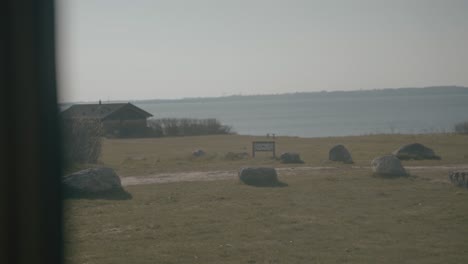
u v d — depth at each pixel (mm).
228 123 155750
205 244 14703
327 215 18047
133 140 67875
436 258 13234
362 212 18438
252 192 22516
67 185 21969
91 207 19734
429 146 43562
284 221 17234
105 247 14586
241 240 15055
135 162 36281
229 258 13414
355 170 29359
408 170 28766
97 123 35594
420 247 14188
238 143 57719
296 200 20656
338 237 15258
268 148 38438
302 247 14297
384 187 23297
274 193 22234
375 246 14320
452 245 14352
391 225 16578
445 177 25938
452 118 137375
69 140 33125
